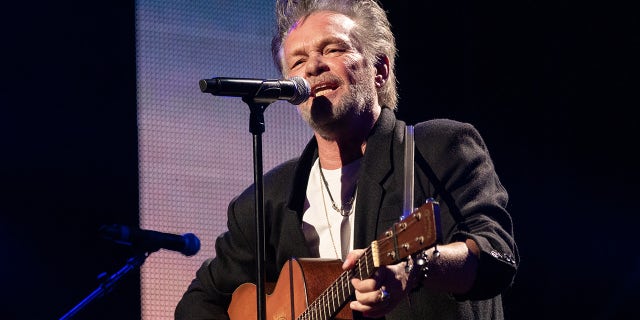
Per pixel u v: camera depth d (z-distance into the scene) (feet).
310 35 31.42
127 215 51.55
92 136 52.11
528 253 53.67
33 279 51.93
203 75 53.11
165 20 53.21
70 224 52.06
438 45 54.49
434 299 28.19
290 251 32.17
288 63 32.17
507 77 54.24
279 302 30.66
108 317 51.16
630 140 53.01
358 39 31.73
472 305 28.48
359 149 31.60
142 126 51.72
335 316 28.19
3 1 51.98
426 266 23.39
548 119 53.78
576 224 53.52
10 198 51.88
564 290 53.42
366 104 31.22
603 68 53.16
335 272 29.37
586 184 53.62
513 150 53.93
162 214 51.03
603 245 53.42
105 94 52.31
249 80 27.27
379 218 29.60
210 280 35.96
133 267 40.68
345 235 31.22
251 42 54.24
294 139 53.06
